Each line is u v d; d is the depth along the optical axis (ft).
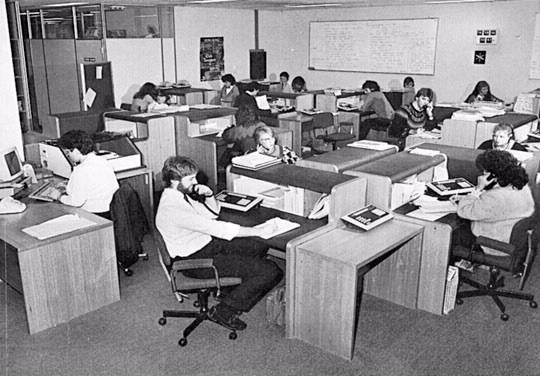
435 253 10.96
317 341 10.11
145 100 21.84
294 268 10.00
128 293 12.19
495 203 10.66
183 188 10.41
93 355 9.86
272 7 31.27
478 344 10.19
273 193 12.62
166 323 10.94
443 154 13.21
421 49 29.40
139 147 16.75
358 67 32.14
